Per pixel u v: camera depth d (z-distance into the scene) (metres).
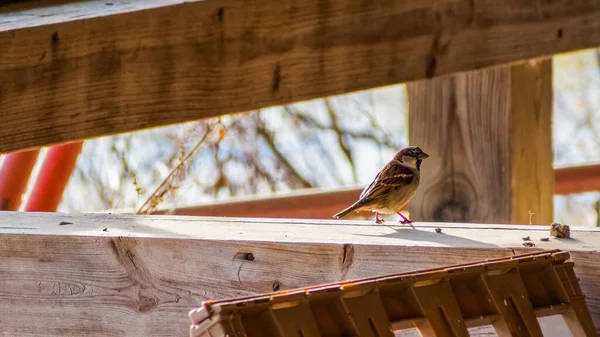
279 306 4.57
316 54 7.57
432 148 10.38
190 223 7.00
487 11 8.51
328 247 6.11
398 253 6.03
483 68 8.57
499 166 10.09
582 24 9.30
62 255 6.62
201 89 7.11
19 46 6.49
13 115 6.54
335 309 4.76
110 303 6.56
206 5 7.03
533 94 10.30
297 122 22.67
